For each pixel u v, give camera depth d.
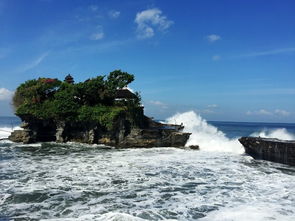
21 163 26.33
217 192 17.25
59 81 52.72
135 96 48.00
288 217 12.92
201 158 30.20
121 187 18.09
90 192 16.88
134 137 40.34
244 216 13.08
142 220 12.24
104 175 21.36
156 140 40.16
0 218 12.70
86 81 52.12
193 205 14.76
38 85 48.81
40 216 12.96
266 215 13.20
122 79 51.03
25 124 45.91
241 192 17.28
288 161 26.39
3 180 19.44
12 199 15.38
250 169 24.39
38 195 16.11
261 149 29.73
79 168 23.95
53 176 20.81
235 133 68.81
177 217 13.05
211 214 13.41
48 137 47.84
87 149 37.62
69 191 17.00
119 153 33.94
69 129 46.25
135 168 24.27
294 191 17.52
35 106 46.12
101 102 48.84
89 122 43.69
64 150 36.34
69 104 45.06
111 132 41.97
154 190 17.55
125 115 41.88
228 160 28.97
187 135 39.75
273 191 17.52
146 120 53.34
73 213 13.38
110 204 14.77
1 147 38.53
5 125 83.31
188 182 19.66
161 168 24.38
